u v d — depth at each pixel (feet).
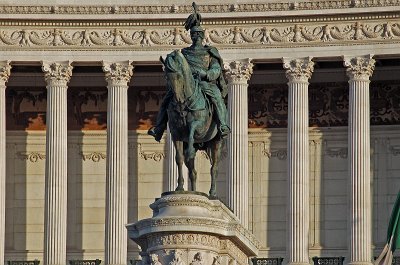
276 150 469.57
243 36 451.94
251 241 229.45
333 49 448.65
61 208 449.89
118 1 453.17
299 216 444.55
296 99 448.24
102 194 475.31
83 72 470.80
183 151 231.71
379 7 445.37
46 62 453.58
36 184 476.54
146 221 215.31
